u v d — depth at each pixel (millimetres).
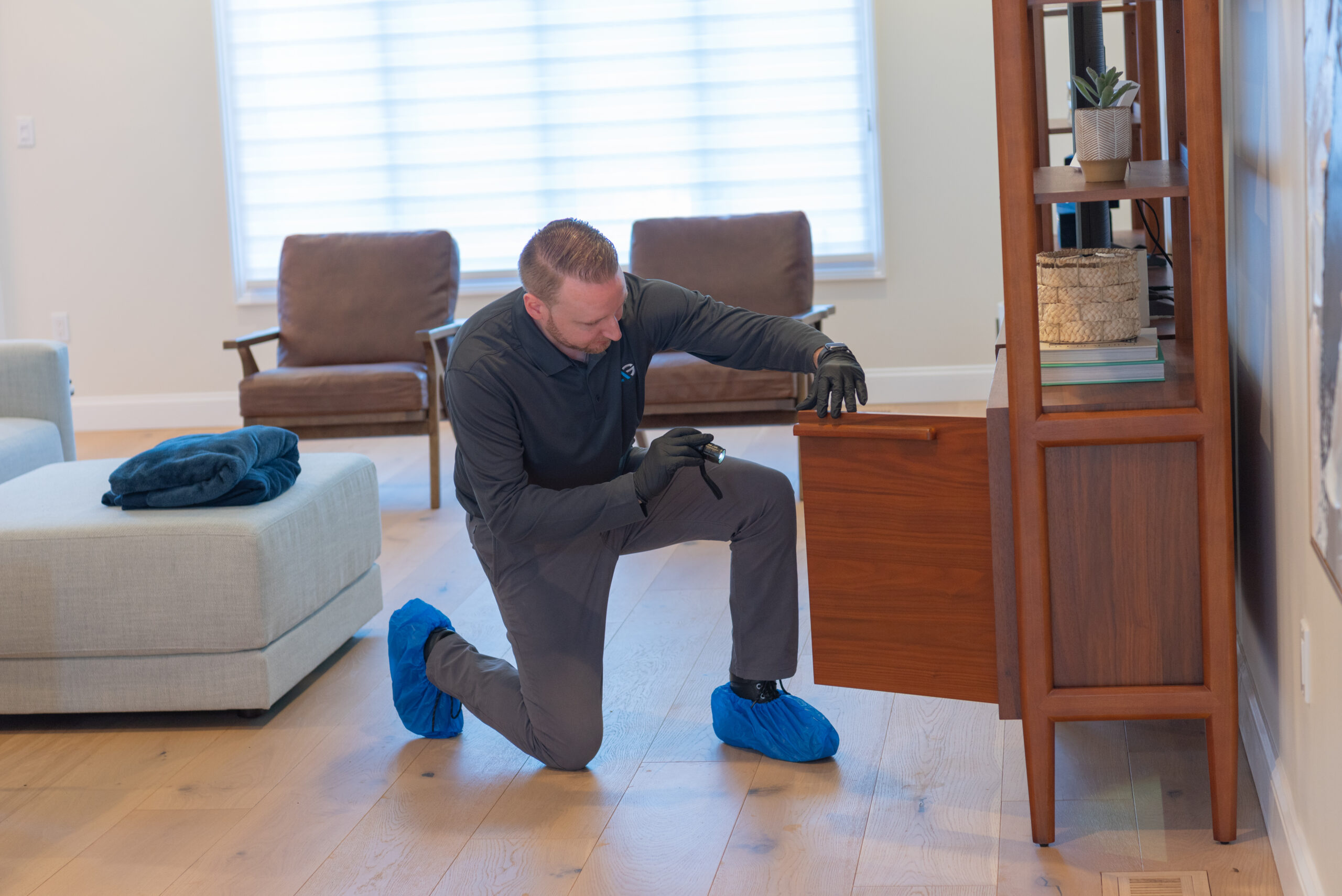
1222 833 1744
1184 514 1678
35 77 5352
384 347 4441
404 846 1915
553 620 2049
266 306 5430
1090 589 1719
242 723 2410
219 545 2305
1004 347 2172
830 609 1941
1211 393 1624
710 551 3424
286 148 5352
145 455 2484
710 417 3803
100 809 2088
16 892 1835
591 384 1972
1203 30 1556
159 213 5398
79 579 2322
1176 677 1727
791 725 2098
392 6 5215
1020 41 1595
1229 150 2211
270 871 1864
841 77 5051
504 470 1926
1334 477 1236
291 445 2629
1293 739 1619
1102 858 1744
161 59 5297
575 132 5230
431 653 2244
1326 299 1255
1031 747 1761
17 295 5504
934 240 5074
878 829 1875
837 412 1858
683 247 4371
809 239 4355
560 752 2086
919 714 2275
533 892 1766
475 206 5324
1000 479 1765
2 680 2385
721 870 1791
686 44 5117
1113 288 1810
